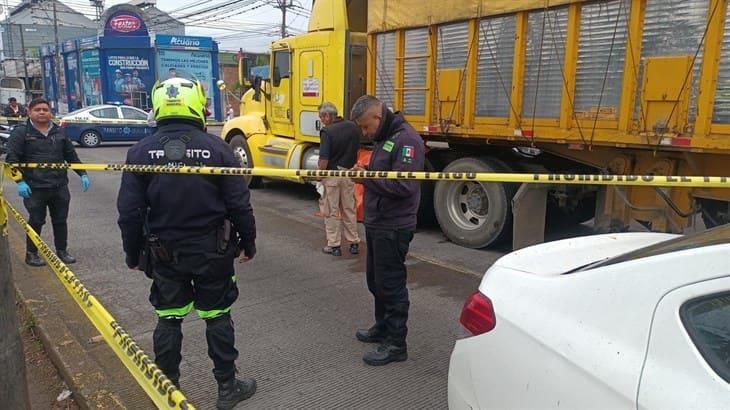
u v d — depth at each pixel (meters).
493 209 6.06
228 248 2.85
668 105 4.29
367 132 3.43
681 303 1.52
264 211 8.53
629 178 2.38
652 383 1.47
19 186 5.03
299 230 7.25
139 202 2.73
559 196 5.93
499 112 5.48
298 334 4.04
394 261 3.44
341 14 7.64
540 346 1.81
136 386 3.22
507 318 1.97
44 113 5.27
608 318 1.67
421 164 3.39
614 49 4.57
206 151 2.76
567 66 4.88
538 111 5.16
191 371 3.48
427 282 5.20
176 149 2.70
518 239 5.80
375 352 3.60
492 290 2.14
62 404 3.19
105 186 10.52
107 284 5.06
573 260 2.32
